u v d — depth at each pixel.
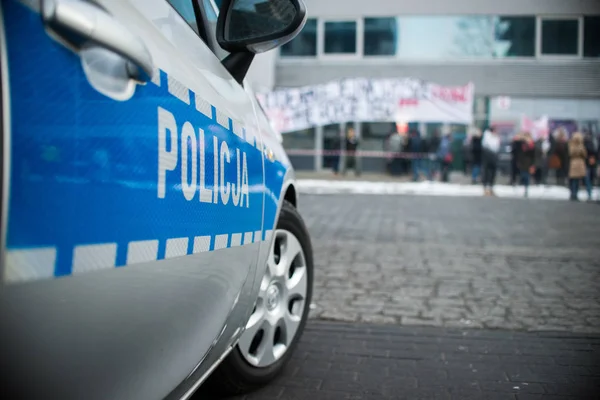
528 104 22.45
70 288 1.01
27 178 0.91
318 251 6.40
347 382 2.80
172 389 1.55
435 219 9.55
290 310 2.93
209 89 1.77
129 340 1.23
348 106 17.28
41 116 0.94
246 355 2.50
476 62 22.56
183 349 1.55
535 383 2.81
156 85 1.34
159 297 1.33
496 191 16.31
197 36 1.92
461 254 6.29
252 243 2.08
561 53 22.34
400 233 7.88
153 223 1.28
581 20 22.08
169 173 1.36
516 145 15.82
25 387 0.99
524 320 3.87
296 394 2.65
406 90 17.00
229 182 1.82
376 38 22.97
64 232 0.98
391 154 19.39
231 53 2.19
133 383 1.31
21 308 0.92
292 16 1.97
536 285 4.87
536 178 17.77
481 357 3.17
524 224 9.12
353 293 4.59
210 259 1.64
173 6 1.79
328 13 23.06
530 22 22.33
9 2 0.93
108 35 1.10
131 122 1.20
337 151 20.98
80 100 1.04
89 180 1.05
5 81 0.89
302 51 23.33
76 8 1.03
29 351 0.96
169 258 1.36
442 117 16.94
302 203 11.89
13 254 0.88
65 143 0.99
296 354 3.19
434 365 3.04
